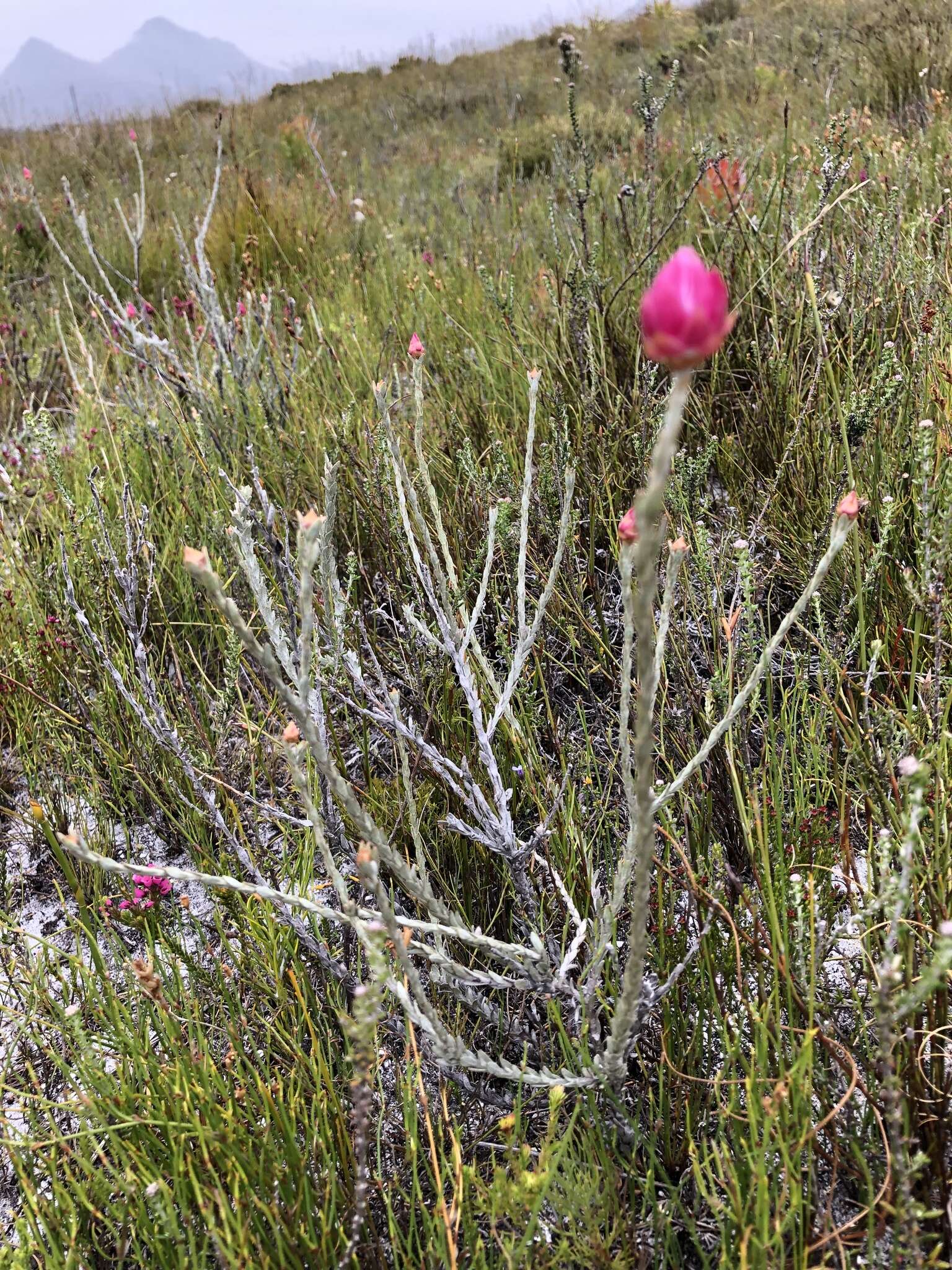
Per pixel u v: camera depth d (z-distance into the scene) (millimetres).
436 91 12789
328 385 3303
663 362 500
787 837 1529
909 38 5762
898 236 2523
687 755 1640
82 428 3629
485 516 2230
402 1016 1466
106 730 2148
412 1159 1172
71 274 5930
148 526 2502
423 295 3846
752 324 2791
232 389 3211
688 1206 1268
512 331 2996
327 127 11797
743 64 7902
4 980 1812
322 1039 1474
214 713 2215
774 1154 1148
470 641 1375
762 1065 1104
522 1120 1325
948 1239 1108
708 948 1329
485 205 5668
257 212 5469
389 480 2199
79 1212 1296
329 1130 1243
